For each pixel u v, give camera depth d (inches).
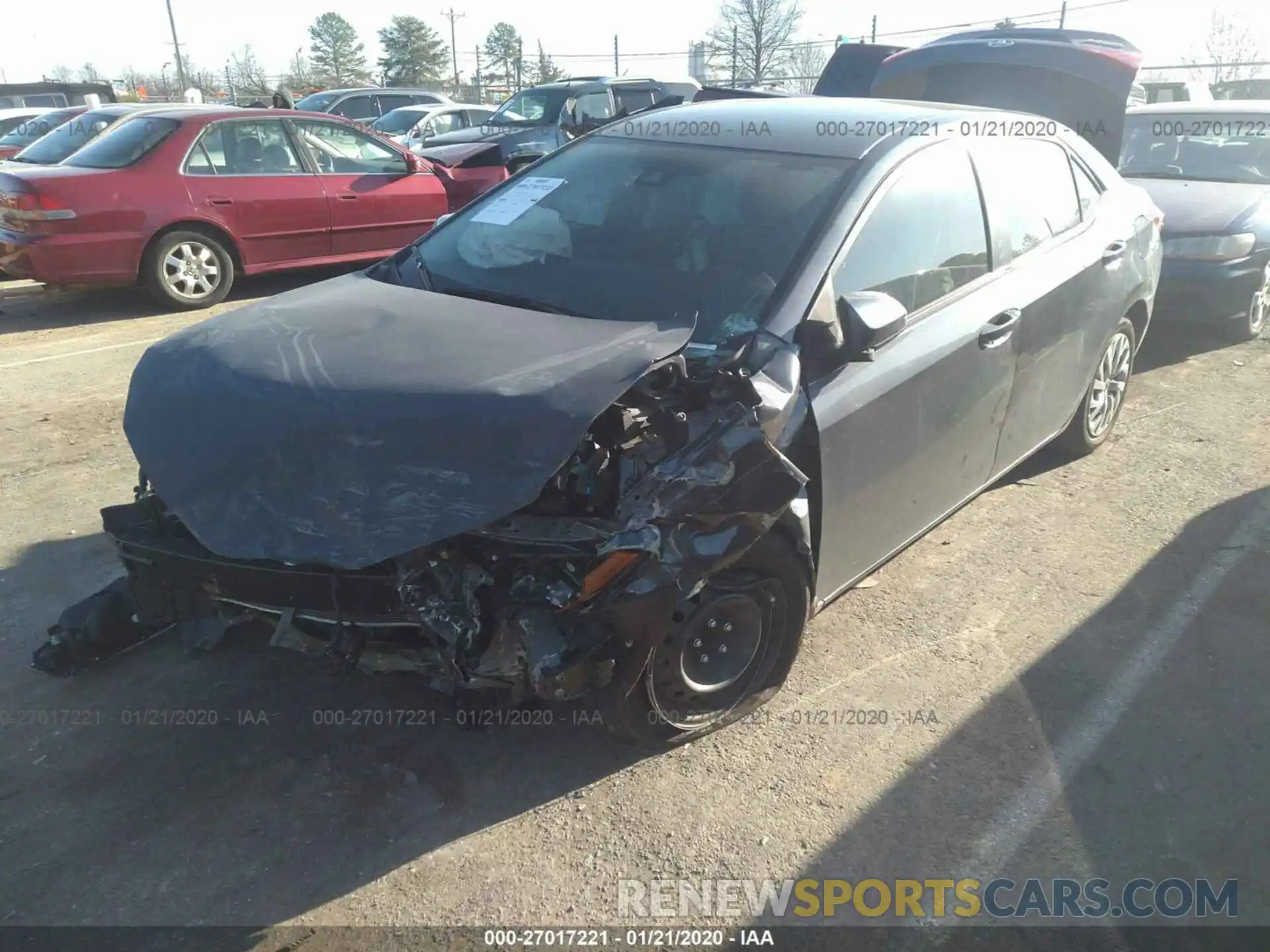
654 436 102.2
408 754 116.5
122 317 321.4
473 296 129.8
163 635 137.5
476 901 97.3
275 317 122.3
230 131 331.0
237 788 110.7
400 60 2367.1
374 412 97.7
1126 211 193.6
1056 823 108.3
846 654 137.6
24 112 624.1
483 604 95.1
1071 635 142.7
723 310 117.3
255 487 96.9
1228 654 138.0
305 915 95.3
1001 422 154.9
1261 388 249.8
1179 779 114.8
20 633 138.1
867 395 120.0
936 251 137.4
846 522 123.8
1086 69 250.4
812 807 109.8
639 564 95.3
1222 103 328.5
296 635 101.7
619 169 145.9
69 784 110.6
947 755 118.2
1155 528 174.7
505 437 93.4
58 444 206.2
